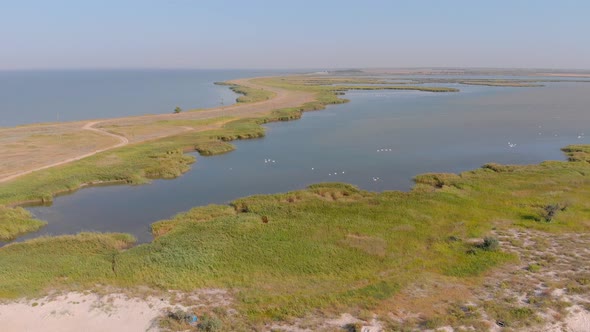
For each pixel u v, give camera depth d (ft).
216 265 68.90
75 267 68.54
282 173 136.05
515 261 68.08
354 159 152.25
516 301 55.83
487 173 125.29
